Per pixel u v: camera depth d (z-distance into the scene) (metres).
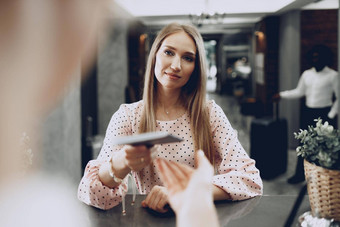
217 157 1.61
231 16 9.98
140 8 9.38
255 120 5.43
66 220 1.18
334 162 1.10
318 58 5.21
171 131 1.53
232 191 1.36
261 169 5.31
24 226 1.01
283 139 5.54
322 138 1.13
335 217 1.14
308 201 1.38
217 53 19.11
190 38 1.46
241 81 18.25
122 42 9.18
